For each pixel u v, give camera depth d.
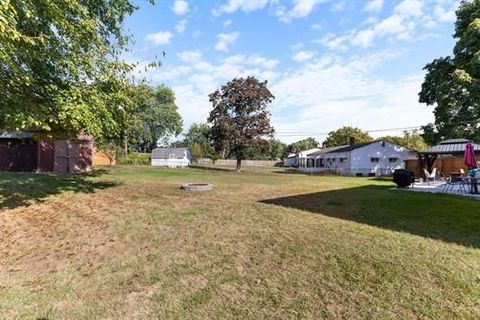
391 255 4.26
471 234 5.38
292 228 5.89
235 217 6.92
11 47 4.80
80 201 9.11
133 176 18.23
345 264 4.02
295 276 3.77
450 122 17.83
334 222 6.37
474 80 15.00
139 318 3.03
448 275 3.61
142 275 3.97
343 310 3.01
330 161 37.31
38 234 5.83
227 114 31.14
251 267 4.09
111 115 8.46
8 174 15.30
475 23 14.58
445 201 8.96
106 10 9.15
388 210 7.69
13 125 5.93
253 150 32.59
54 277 3.99
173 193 10.95
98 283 3.79
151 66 10.05
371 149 31.69
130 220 6.76
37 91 6.66
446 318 2.81
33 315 3.12
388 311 2.95
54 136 9.09
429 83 19.14
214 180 17.28
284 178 21.08
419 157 21.59
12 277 4.01
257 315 3.00
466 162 12.93
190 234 5.63
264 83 31.58
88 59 7.25
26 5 4.78
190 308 3.16
